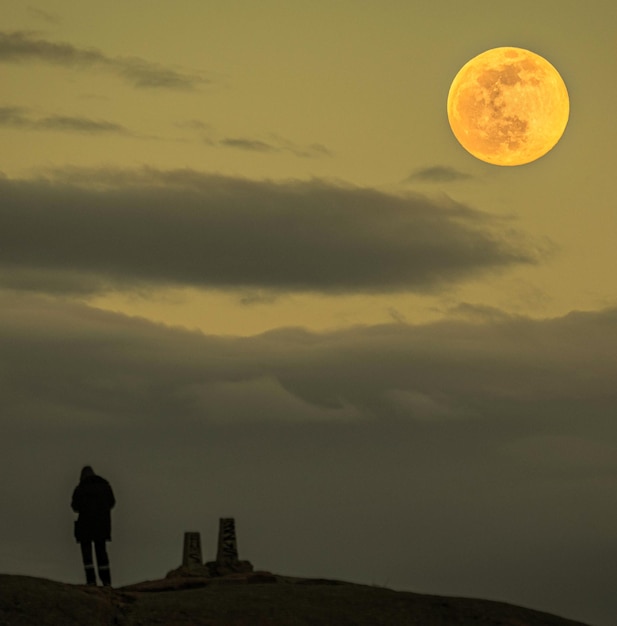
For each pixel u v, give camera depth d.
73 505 78.12
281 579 79.12
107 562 77.12
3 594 64.44
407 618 65.31
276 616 64.19
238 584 74.06
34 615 62.53
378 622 64.31
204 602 66.81
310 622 63.66
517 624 65.94
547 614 69.06
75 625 62.19
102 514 77.88
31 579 68.12
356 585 74.44
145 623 63.00
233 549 86.50
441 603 68.44
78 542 77.75
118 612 64.88
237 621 63.28
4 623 61.12
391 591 71.06
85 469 80.06
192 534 86.12
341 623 63.88
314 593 69.50
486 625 65.06
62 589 66.81
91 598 65.75
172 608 65.50
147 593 70.25
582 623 68.88
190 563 85.00
